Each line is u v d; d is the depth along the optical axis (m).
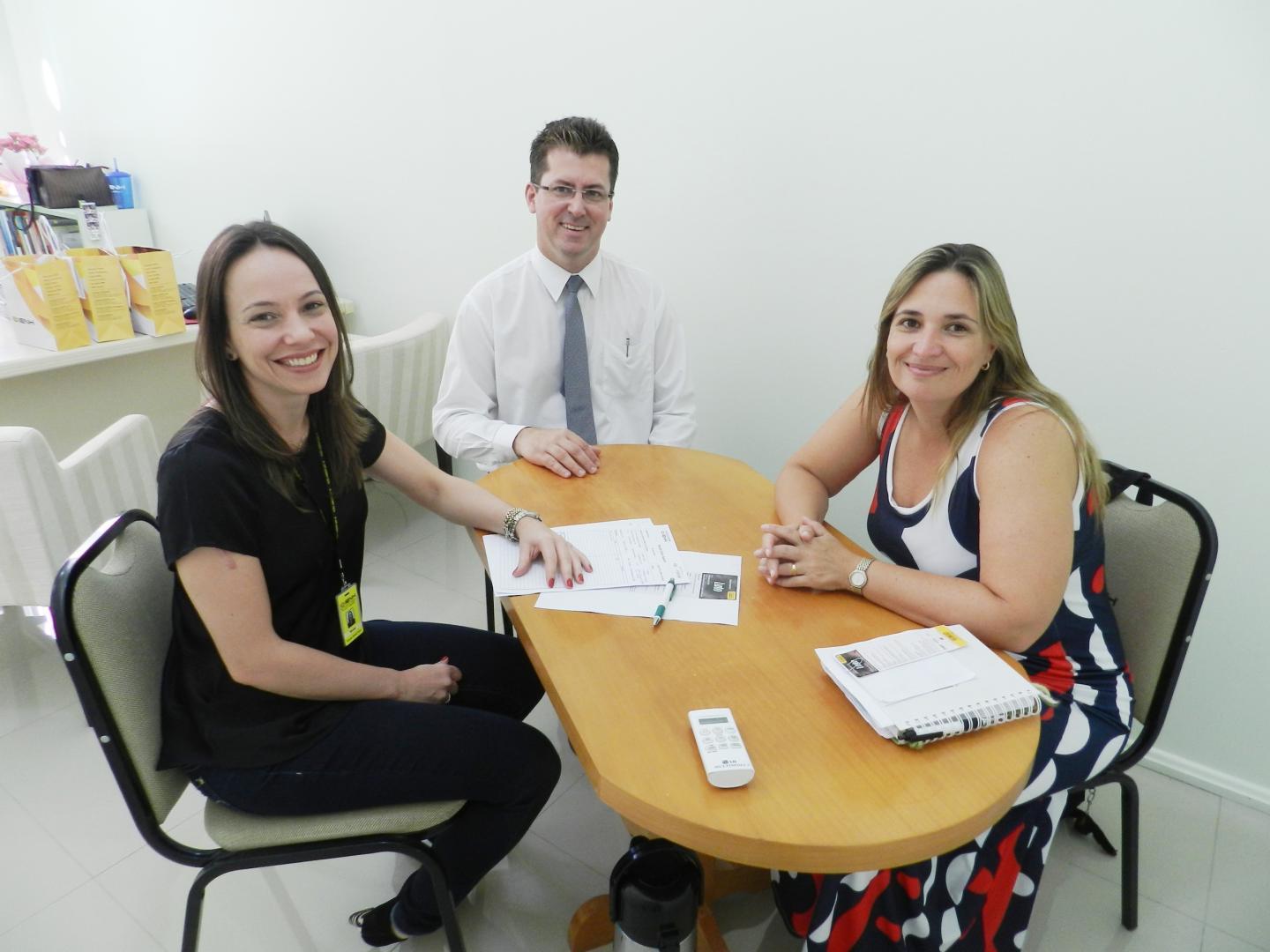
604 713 0.92
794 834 0.75
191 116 3.23
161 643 1.08
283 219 3.14
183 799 1.68
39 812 1.63
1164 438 1.61
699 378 2.30
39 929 1.38
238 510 1.00
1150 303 1.56
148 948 1.36
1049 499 1.07
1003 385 1.18
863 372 1.99
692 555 1.28
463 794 1.13
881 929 1.09
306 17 2.69
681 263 2.21
